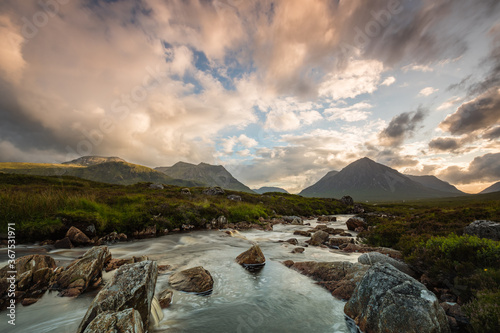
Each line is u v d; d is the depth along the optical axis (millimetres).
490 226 10125
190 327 5457
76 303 6258
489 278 5930
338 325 5711
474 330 4773
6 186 26234
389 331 4773
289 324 5711
